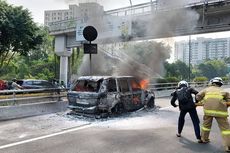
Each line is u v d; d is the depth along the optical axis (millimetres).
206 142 7035
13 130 8352
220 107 6574
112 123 9586
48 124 9289
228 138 6297
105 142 7023
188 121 10094
